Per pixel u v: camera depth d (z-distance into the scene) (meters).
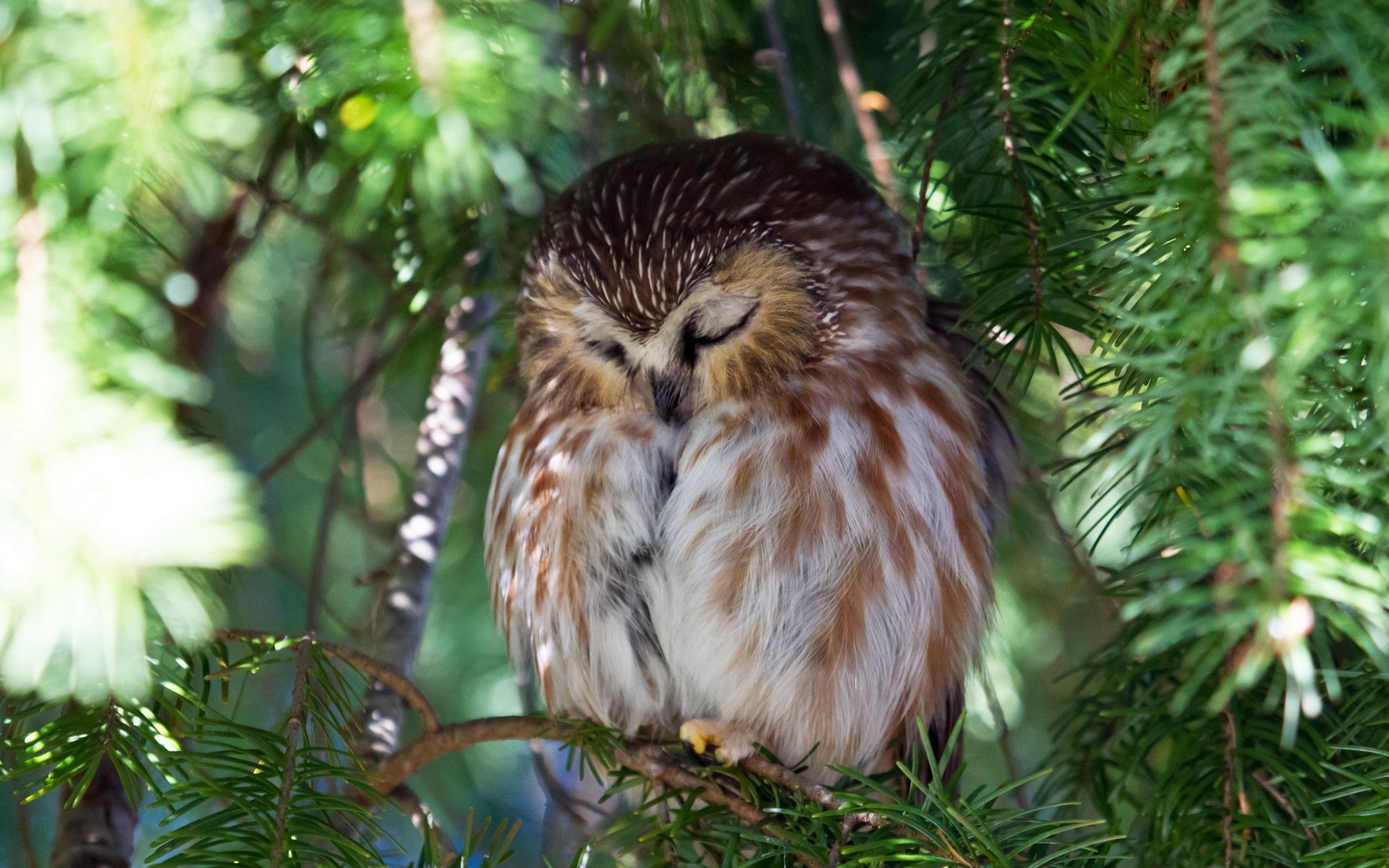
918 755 3.23
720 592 3.21
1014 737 3.34
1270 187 3.08
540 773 3.29
